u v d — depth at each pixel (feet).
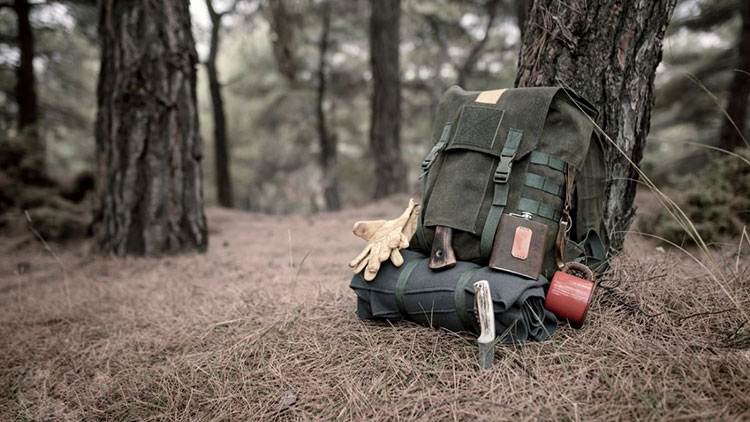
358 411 5.50
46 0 33.99
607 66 7.79
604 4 7.63
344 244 17.43
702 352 5.57
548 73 8.14
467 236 6.58
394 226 7.35
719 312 6.14
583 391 5.19
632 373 5.31
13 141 24.77
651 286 7.21
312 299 9.16
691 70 39.55
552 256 6.56
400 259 6.79
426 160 7.10
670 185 33.22
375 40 38.40
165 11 14.85
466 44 57.67
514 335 5.94
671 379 5.15
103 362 7.80
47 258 17.67
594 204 7.19
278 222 25.84
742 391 4.80
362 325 7.36
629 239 11.58
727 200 13.51
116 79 14.75
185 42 15.31
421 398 5.46
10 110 42.65
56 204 22.90
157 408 6.30
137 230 14.97
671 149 60.64
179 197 15.28
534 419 4.85
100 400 6.64
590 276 6.44
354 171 81.92
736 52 37.37
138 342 8.38
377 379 5.98
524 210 6.40
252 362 6.93
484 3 48.52
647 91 8.07
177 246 15.25
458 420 5.06
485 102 7.11
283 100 75.82
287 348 7.11
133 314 9.87
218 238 20.27
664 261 8.30
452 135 7.23
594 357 5.71
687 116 45.73
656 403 4.78
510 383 5.41
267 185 98.63
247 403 6.04
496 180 6.39
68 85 49.42
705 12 34.14
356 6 57.67
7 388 7.23
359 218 25.67
